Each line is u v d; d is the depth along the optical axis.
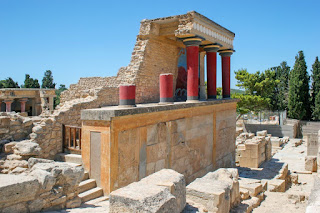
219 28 16.22
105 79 18.08
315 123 43.94
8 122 10.12
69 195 7.12
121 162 9.36
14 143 9.70
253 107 40.97
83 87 19.11
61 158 10.46
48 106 28.12
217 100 16.17
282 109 52.03
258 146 19.31
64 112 11.23
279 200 12.55
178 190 6.63
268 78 41.31
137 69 13.77
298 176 18.75
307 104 47.62
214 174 9.23
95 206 7.64
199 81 19.34
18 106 29.22
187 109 13.35
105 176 8.99
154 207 5.35
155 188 5.98
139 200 5.30
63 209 6.78
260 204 11.83
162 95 12.59
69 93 16.53
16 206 5.73
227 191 7.96
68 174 6.98
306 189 15.55
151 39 14.54
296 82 46.59
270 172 17.25
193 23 13.25
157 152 11.30
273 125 39.62
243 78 42.72
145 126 10.56
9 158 9.31
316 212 4.58
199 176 14.46
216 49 16.47
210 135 15.64
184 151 13.16
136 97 13.65
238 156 20.09
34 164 7.64
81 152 9.64
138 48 14.51
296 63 47.25
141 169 10.35
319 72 49.50
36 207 6.12
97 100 13.04
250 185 12.73
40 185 6.28
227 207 7.87
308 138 24.45
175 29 14.42
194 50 13.82
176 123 12.54
